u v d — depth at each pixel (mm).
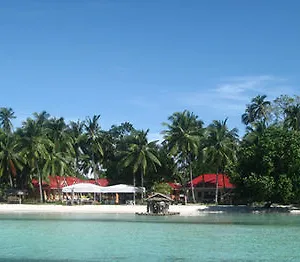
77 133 102062
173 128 85312
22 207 71312
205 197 96562
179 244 30141
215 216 56562
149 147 86062
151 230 39219
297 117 83500
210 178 97750
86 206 71312
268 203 66312
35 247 28953
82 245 29828
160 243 30672
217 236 34562
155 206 59562
